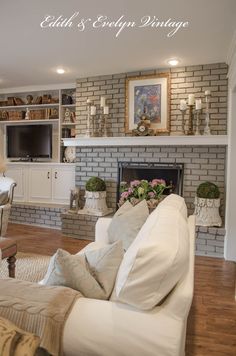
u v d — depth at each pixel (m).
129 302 1.02
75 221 4.11
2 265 3.03
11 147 5.37
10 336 0.80
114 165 4.29
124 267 1.08
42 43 3.06
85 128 4.45
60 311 1.01
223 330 2.00
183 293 1.00
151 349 0.93
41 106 5.21
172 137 3.77
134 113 4.09
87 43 3.05
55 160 5.28
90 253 1.40
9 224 4.87
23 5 2.29
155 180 3.67
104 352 0.96
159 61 3.62
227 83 3.65
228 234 3.42
